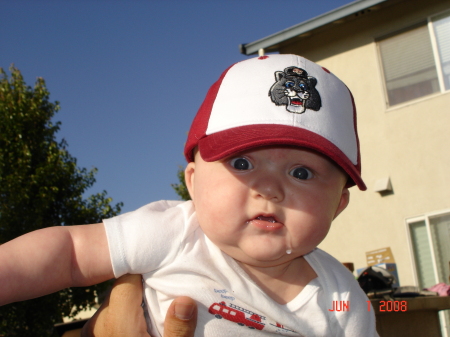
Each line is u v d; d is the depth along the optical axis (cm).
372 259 191
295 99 37
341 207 42
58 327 114
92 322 40
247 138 35
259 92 38
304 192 35
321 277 40
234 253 36
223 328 36
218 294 36
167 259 37
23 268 33
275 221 34
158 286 37
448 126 187
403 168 193
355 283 43
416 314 77
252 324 36
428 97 193
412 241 187
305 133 36
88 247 35
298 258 41
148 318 38
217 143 36
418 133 193
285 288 39
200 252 37
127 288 37
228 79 40
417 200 188
